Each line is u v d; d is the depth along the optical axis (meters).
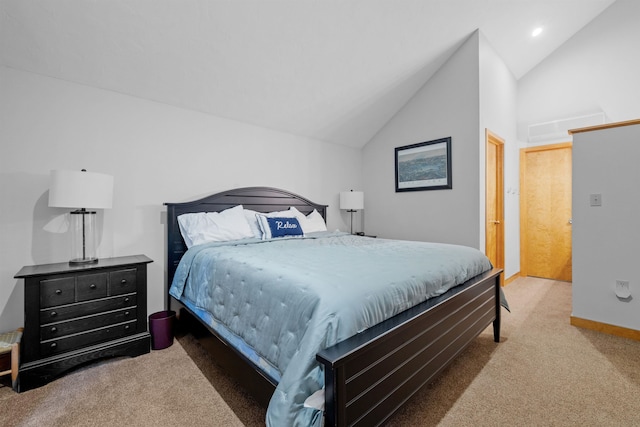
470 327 1.93
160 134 2.74
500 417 1.47
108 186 2.13
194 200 2.90
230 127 3.22
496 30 3.36
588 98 3.89
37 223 2.17
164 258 2.76
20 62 2.07
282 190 3.57
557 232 4.30
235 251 2.17
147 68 2.41
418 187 3.84
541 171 4.40
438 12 2.87
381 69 3.29
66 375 1.88
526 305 3.19
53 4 1.84
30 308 1.78
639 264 2.31
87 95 2.38
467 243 3.39
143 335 2.18
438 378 1.82
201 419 1.47
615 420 1.44
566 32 3.85
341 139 4.25
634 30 3.56
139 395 1.67
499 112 3.79
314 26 2.57
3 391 1.73
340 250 2.20
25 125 2.13
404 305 1.41
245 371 1.47
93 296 2.00
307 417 1.02
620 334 2.39
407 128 3.98
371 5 2.58
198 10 2.15
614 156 2.41
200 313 2.10
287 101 3.25
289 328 1.25
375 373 1.16
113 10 1.97
